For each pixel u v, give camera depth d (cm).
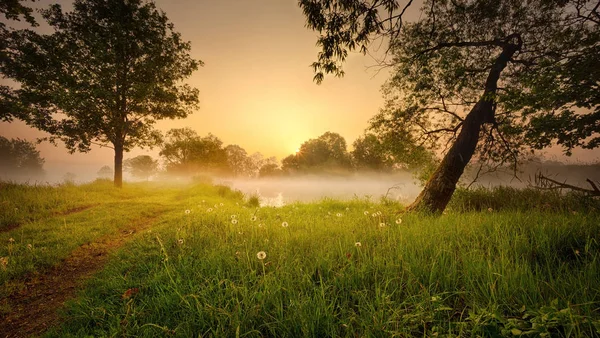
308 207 1092
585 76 477
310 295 252
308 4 488
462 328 188
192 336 216
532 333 175
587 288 216
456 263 297
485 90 801
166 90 1888
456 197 920
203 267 348
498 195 869
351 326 205
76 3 1585
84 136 1625
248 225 604
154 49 1789
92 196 1281
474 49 889
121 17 1677
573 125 525
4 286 365
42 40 1441
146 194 1767
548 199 742
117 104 1700
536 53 769
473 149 804
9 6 1200
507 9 812
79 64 1595
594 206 626
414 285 260
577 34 601
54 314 304
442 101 945
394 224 580
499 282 246
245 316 227
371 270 304
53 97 1377
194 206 1097
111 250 529
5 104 1294
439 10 859
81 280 392
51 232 627
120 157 1784
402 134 1045
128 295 297
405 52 923
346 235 450
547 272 279
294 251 390
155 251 448
